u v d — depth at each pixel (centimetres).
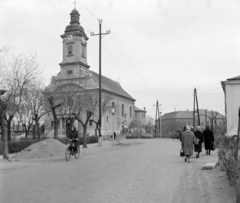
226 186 855
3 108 1881
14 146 2456
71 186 866
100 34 3322
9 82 2494
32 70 3177
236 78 3322
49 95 3491
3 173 1168
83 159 1739
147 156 1866
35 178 1019
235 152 930
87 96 4022
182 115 13725
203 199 716
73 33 6794
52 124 4694
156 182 929
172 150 2453
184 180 965
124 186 865
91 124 6744
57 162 1585
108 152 2347
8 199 712
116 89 8312
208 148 1977
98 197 728
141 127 8975
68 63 6731
